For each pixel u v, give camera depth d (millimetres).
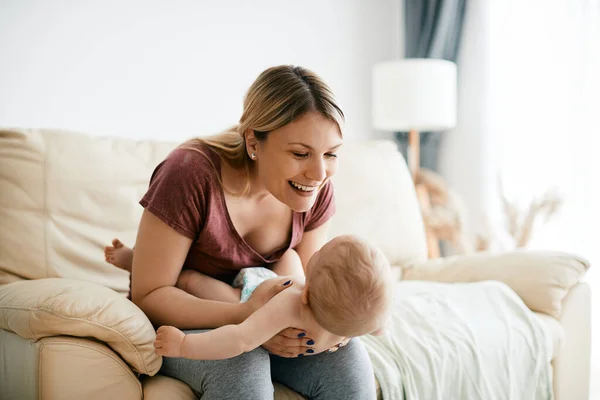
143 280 1150
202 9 2467
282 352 1071
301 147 1039
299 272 1292
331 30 2980
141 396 1034
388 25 3248
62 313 971
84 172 1550
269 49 2725
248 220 1238
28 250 1441
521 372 1412
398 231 2074
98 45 2174
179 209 1120
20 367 1032
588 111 2459
